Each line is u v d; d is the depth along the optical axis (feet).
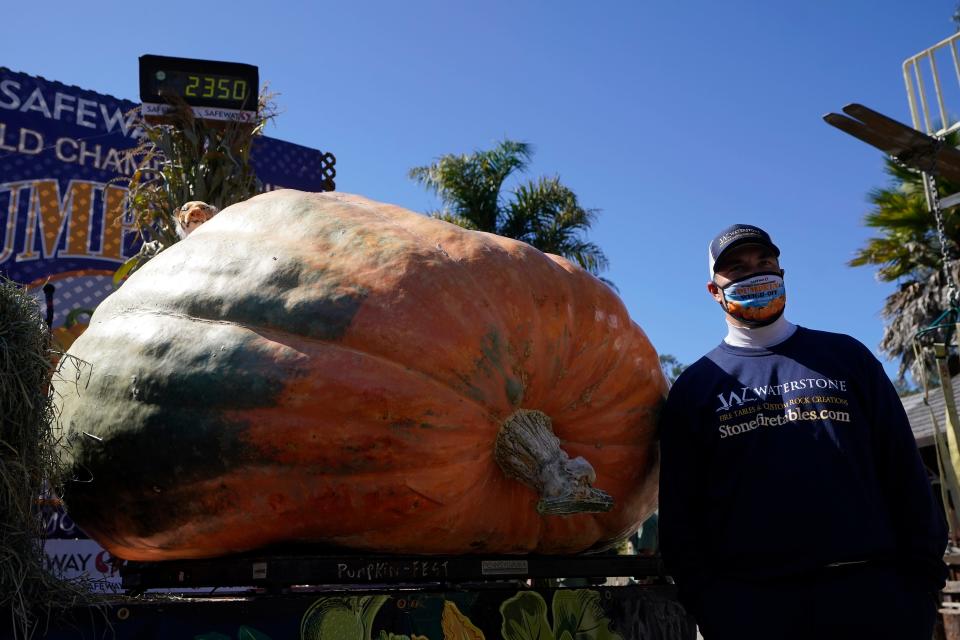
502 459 7.46
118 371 7.13
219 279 7.29
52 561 6.70
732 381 8.14
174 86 13.88
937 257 62.59
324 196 8.23
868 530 7.28
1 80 19.22
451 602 6.92
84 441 7.19
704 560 8.01
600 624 7.78
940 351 13.60
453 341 6.96
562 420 8.09
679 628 8.41
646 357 8.67
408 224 7.92
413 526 6.99
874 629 7.03
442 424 6.83
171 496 6.81
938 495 35.19
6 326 6.59
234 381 6.66
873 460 7.74
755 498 7.62
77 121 20.06
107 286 19.72
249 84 14.26
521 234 51.47
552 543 8.20
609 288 8.66
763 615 7.34
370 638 6.49
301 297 6.95
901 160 17.08
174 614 6.03
